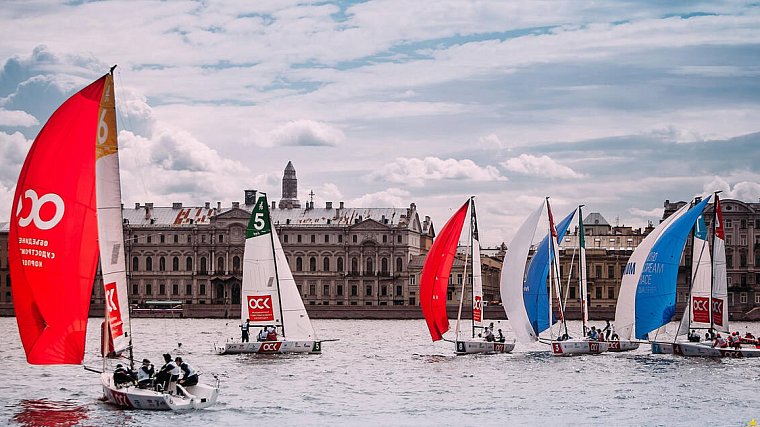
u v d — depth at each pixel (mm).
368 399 63562
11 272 51250
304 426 54188
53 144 50594
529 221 90438
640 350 95062
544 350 97875
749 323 188375
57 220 50688
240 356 89438
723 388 68625
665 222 91062
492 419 56781
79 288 51219
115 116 51062
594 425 55156
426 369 80500
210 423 54125
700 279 88688
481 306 94188
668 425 55062
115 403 58281
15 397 62312
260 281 90688
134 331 142250
